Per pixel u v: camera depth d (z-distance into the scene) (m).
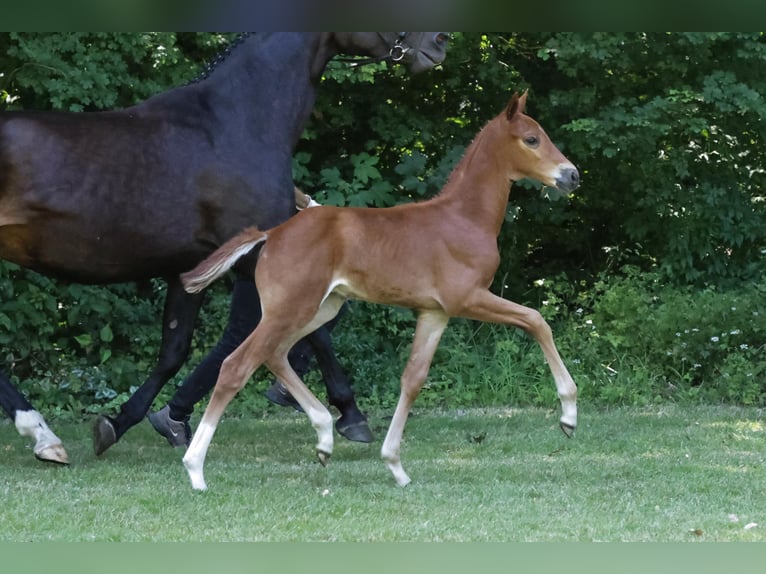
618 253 15.66
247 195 9.05
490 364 13.38
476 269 8.05
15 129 8.51
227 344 9.87
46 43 12.34
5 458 9.41
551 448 9.89
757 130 14.96
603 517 7.27
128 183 8.76
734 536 6.82
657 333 13.38
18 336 12.70
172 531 6.88
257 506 7.50
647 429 10.91
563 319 14.43
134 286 13.51
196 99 9.16
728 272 15.38
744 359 12.90
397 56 10.05
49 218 8.61
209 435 7.95
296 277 7.78
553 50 13.95
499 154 8.25
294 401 10.22
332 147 15.16
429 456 9.52
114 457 9.54
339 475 8.60
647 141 14.05
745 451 9.75
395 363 13.63
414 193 14.70
